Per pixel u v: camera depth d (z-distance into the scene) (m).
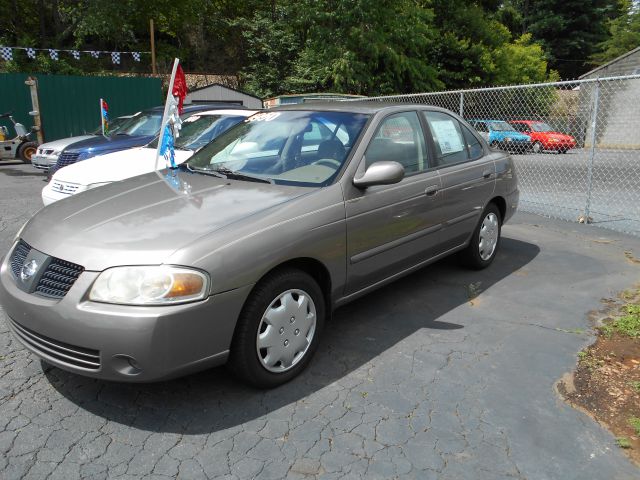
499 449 2.65
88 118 17.30
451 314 4.25
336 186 3.43
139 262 2.62
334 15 21.84
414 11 23.30
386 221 3.74
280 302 3.05
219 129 7.36
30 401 2.97
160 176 3.94
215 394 3.07
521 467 2.53
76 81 16.89
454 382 3.25
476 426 2.83
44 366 3.34
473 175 4.75
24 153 13.36
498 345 3.74
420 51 25.27
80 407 2.92
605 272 5.28
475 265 5.18
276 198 3.25
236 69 32.03
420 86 23.62
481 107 20.69
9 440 2.64
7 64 21.03
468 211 4.74
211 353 2.74
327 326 4.00
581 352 3.63
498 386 3.22
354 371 3.36
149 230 2.84
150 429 2.75
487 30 27.95
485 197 4.96
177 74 5.89
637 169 14.32
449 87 26.94
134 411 2.90
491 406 3.01
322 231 3.23
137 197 3.39
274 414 2.90
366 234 3.58
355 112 4.04
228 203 3.19
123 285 2.58
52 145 10.56
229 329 2.79
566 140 16.59
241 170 3.83
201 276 2.64
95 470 2.45
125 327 2.52
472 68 27.02
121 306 2.55
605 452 2.65
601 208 8.76
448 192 4.40
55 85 16.58
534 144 16.17
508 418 2.90
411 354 3.59
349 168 3.54
